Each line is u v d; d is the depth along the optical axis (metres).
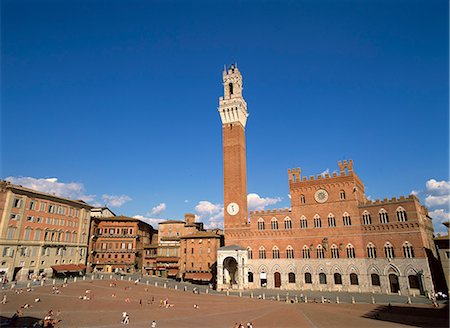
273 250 111.81
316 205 108.19
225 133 134.00
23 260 103.06
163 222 155.75
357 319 57.00
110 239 146.62
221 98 137.50
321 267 102.69
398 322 53.69
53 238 116.94
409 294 86.88
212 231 166.75
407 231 90.25
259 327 51.09
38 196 111.19
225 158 130.88
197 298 84.69
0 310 61.31
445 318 56.38
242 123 137.62
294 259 107.62
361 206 100.25
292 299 82.94
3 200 99.06
